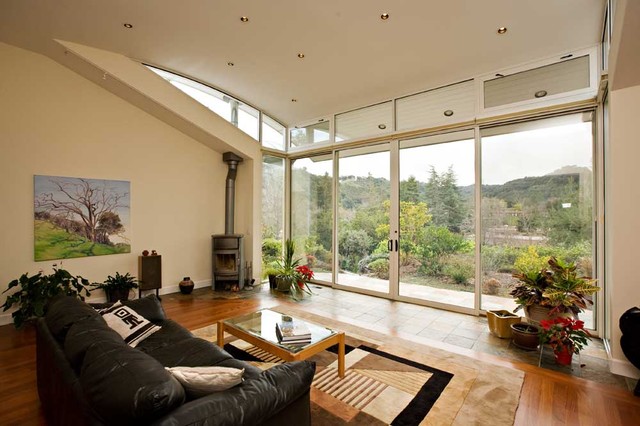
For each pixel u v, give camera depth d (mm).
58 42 3801
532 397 2305
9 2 3098
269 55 4074
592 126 3420
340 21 3289
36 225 4055
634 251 2580
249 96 5414
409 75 4246
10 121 3875
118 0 3090
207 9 3217
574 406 2203
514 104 3801
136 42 3904
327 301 4824
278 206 6453
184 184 5527
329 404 2217
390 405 2207
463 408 2176
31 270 4027
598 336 3326
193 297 5066
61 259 4258
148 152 5078
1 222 3824
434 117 4488
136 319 2477
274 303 4727
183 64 4469
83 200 4430
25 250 3982
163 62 4441
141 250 5016
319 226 6012
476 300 4113
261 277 6035
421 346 3180
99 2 3115
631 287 2590
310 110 5762
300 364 1591
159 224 5219
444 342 3283
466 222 4242
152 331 2438
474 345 3207
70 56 4004
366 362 2832
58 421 1576
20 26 3506
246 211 6000
